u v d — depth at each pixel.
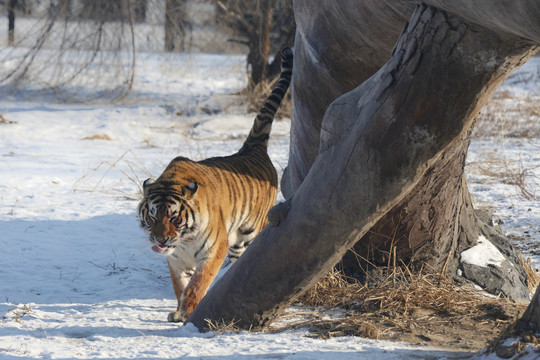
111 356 7.60
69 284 11.78
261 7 36.78
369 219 7.74
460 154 9.52
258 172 11.72
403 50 7.19
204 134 31.69
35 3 42.38
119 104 39.06
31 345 8.00
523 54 6.82
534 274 11.48
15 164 23.27
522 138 28.25
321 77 9.41
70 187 20.23
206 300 8.99
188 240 9.77
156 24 42.12
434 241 10.22
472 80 6.99
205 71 52.84
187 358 7.50
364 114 7.51
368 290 9.86
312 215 7.92
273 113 12.35
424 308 9.50
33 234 15.05
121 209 17.64
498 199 18.20
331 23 8.59
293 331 8.74
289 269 8.20
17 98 39.12
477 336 8.60
